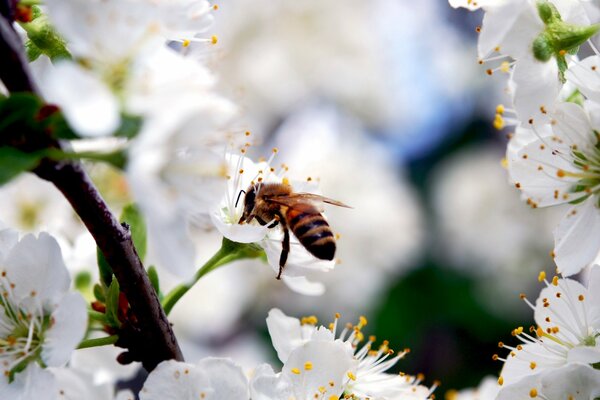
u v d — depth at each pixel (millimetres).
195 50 293
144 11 273
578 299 299
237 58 503
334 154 482
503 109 304
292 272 306
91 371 310
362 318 306
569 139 299
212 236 439
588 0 296
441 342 438
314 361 292
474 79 501
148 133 267
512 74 297
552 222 476
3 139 271
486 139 501
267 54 505
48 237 286
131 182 268
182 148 271
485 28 293
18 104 271
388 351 306
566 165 301
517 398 294
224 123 275
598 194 300
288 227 306
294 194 310
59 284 285
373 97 511
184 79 273
